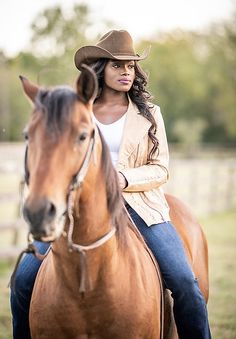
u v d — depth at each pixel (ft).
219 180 86.63
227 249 46.16
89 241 12.56
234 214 68.44
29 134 11.16
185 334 15.26
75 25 106.42
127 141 14.65
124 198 14.82
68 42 106.11
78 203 11.98
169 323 15.58
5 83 149.59
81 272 12.48
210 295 32.17
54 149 10.87
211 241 49.67
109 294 12.92
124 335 13.17
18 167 42.88
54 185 10.77
